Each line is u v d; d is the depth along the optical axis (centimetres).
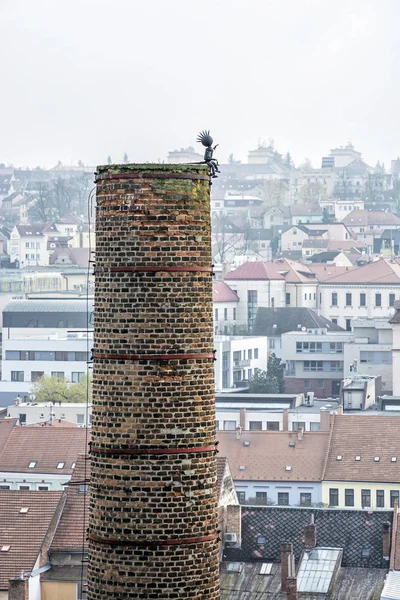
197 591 8231
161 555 8200
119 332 8244
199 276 8269
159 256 8231
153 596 8200
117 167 8238
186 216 8244
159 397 8219
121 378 8238
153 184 8219
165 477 8206
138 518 8200
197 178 8269
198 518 8231
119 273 8244
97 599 8244
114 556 8219
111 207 8256
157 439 8212
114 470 8225
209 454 8275
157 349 8225
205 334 8288
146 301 8225
